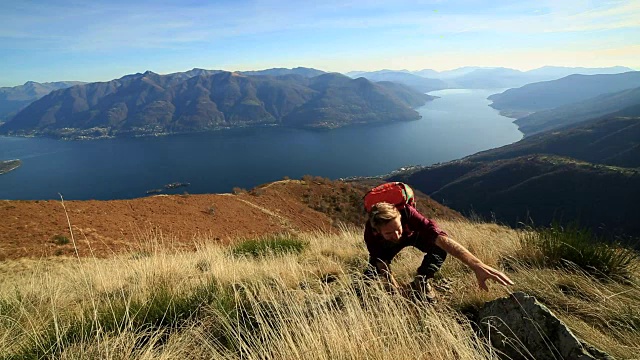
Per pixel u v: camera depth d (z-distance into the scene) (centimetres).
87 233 2038
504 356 201
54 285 462
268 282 372
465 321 238
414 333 212
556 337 191
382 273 287
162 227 2352
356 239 684
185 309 308
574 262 348
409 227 251
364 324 223
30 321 303
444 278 331
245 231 2738
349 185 4878
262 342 235
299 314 252
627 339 208
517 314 212
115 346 232
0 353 250
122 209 2562
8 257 1648
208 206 3080
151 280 433
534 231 447
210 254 651
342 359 196
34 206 2275
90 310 316
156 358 225
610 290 279
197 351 240
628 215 5528
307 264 468
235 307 293
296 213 3669
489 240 488
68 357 231
